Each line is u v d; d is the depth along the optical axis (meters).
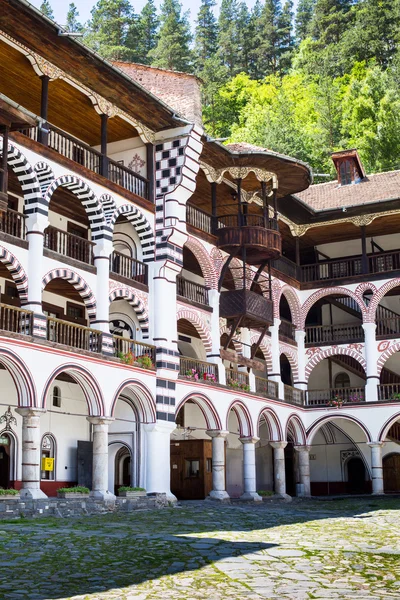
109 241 27.83
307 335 43.16
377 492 39.12
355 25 73.50
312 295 41.97
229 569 12.95
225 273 35.00
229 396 33.91
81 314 32.06
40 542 15.62
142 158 31.19
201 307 32.94
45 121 24.17
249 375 36.16
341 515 24.98
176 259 30.70
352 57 70.31
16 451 28.44
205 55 82.50
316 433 45.41
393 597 10.88
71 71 26.44
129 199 29.36
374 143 56.72
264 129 61.03
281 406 38.53
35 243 24.59
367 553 15.01
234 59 82.94
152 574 12.42
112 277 28.17
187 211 32.94
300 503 34.47
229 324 35.38
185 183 30.80
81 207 30.83
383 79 60.25
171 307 30.58
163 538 16.55
